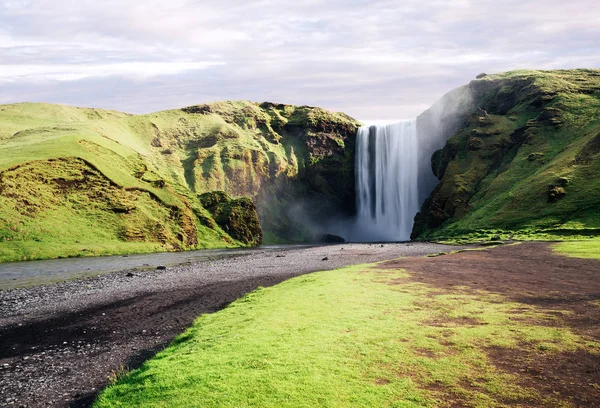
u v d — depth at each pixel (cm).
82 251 7781
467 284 2756
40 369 1717
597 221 7438
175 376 1205
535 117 13688
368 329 1616
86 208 9300
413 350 1361
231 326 1861
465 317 1809
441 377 1141
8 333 2331
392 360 1268
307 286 2838
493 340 1469
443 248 7506
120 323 2492
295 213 18062
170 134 17550
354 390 1054
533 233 7862
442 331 1578
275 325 1722
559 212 8406
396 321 1741
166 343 2023
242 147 17575
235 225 13175
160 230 10162
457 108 17075
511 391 1054
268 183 17888
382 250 7625
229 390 1069
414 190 17150
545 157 11350
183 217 11331
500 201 10388
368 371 1180
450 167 13588
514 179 11300
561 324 1684
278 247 11762
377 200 18812
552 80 15162
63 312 2842
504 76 17588
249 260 6469
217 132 18325
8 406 1344
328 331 1598
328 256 6550
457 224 10881
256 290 3077
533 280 2906
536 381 1120
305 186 19200
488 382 1112
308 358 1288
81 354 1919
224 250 10262
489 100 16288
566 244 5838
